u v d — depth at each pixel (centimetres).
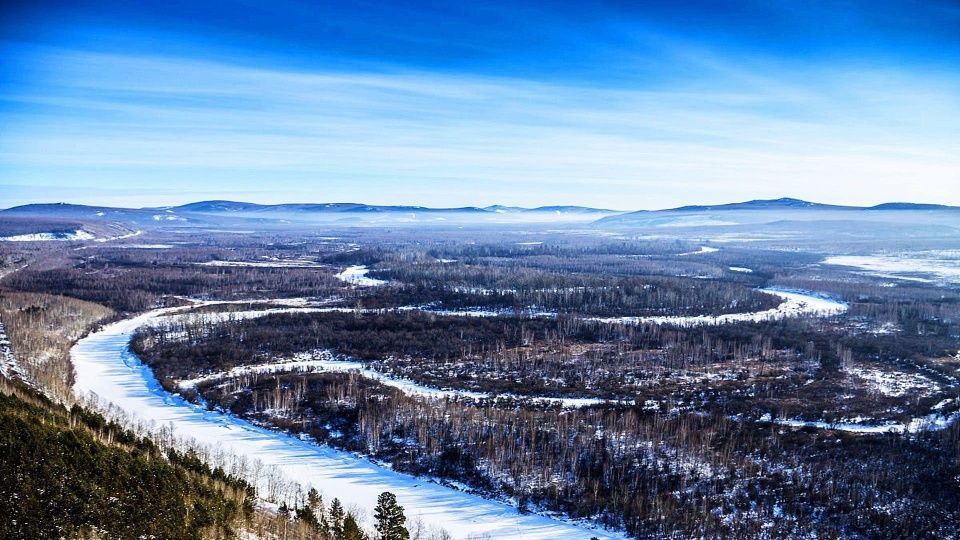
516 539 9719
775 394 15112
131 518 7019
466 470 11625
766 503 10275
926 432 12450
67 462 7400
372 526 9438
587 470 11319
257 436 13162
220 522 7619
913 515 9756
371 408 13775
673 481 10862
